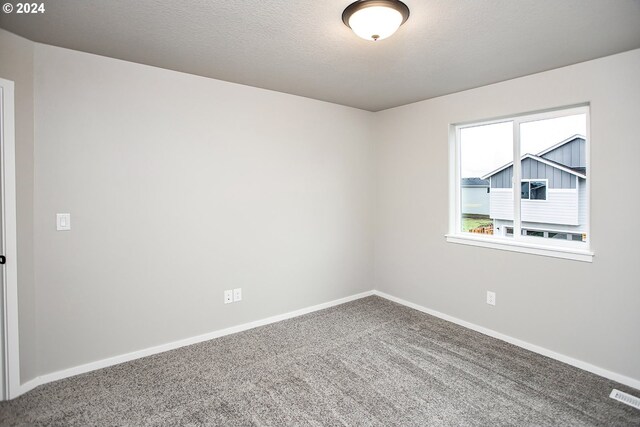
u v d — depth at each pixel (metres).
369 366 2.68
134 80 2.70
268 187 3.48
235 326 3.32
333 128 3.97
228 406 2.18
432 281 3.76
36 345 2.37
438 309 3.71
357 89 3.37
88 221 2.55
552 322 2.81
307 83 3.19
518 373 2.57
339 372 2.59
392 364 2.71
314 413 2.12
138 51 2.47
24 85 2.25
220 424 2.02
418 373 2.57
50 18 1.99
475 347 3.00
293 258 3.71
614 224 2.47
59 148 2.42
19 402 2.19
